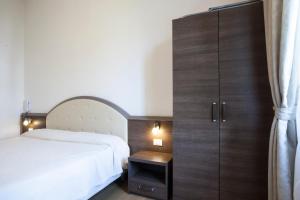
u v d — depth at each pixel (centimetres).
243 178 186
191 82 209
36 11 381
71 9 349
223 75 195
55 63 365
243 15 186
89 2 333
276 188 157
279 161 151
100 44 325
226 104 193
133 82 301
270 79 160
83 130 324
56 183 166
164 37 280
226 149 193
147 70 292
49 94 372
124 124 290
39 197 150
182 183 214
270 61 159
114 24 314
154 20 286
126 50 305
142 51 295
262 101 180
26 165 180
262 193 179
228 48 192
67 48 353
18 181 146
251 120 184
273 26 151
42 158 202
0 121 355
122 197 241
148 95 291
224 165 194
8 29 367
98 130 311
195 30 207
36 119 371
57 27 362
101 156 228
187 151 212
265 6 167
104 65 322
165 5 278
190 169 210
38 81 382
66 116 339
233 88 191
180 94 215
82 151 228
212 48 199
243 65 186
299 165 143
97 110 312
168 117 277
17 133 380
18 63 384
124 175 278
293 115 151
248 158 185
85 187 195
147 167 278
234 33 190
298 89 148
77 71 345
